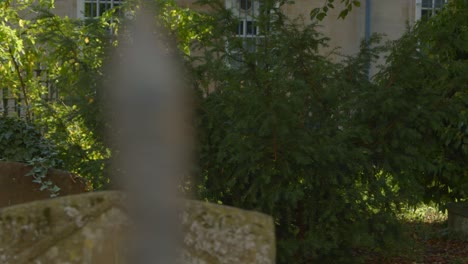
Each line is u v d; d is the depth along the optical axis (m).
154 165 3.13
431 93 5.91
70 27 6.57
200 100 5.62
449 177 7.59
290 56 5.86
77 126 6.43
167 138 3.16
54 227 3.05
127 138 3.17
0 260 3.00
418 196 5.96
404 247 6.05
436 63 6.00
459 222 7.63
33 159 6.50
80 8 10.91
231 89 5.49
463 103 6.25
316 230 5.70
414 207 5.98
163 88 3.18
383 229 5.80
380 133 5.87
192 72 5.58
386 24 11.29
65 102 5.95
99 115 5.52
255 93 5.30
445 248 7.28
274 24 5.94
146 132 3.14
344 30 11.33
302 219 5.79
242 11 6.57
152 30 3.24
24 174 6.46
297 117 5.37
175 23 7.25
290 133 5.33
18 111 7.97
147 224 3.11
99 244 3.07
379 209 5.84
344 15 9.00
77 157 6.36
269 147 5.40
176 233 3.12
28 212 3.04
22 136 6.72
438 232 7.76
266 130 5.21
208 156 5.66
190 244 3.12
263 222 3.15
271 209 5.42
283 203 5.55
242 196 5.73
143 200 3.12
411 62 5.90
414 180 6.00
